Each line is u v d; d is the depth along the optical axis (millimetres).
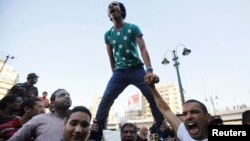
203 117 2426
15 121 3414
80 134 2027
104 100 2920
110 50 3264
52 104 3395
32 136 2982
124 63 2969
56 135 2934
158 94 2777
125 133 4129
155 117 2912
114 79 2984
